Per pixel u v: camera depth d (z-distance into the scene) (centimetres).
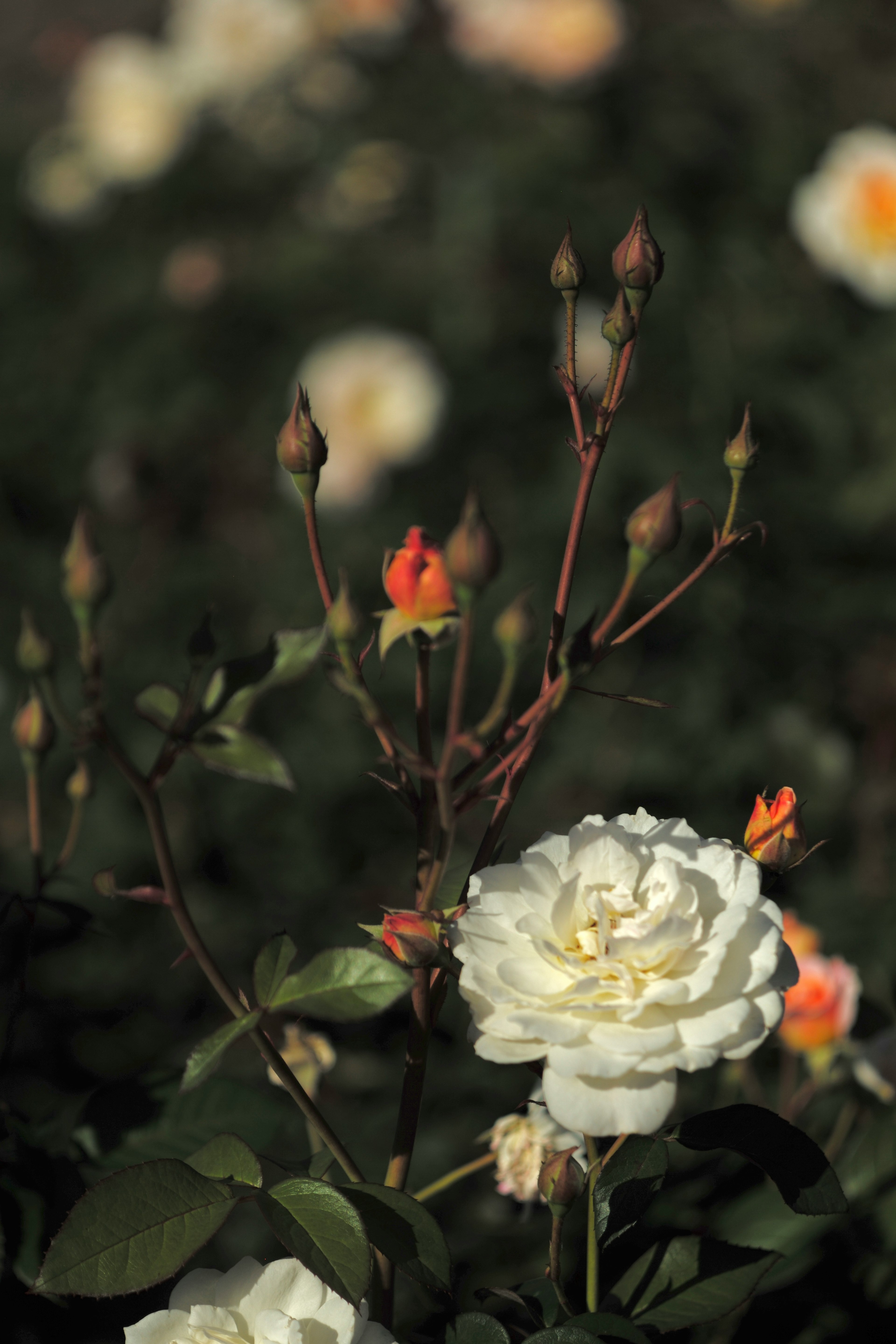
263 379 325
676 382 293
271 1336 60
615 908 63
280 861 269
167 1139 89
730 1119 71
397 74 357
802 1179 68
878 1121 98
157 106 352
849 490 290
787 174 329
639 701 69
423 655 68
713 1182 102
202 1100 91
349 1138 186
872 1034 118
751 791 271
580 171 314
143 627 308
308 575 297
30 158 383
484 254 309
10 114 444
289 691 279
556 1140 87
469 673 274
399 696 274
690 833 66
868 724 285
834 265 283
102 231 371
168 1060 197
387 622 67
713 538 281
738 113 339
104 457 329
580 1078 58
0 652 301
